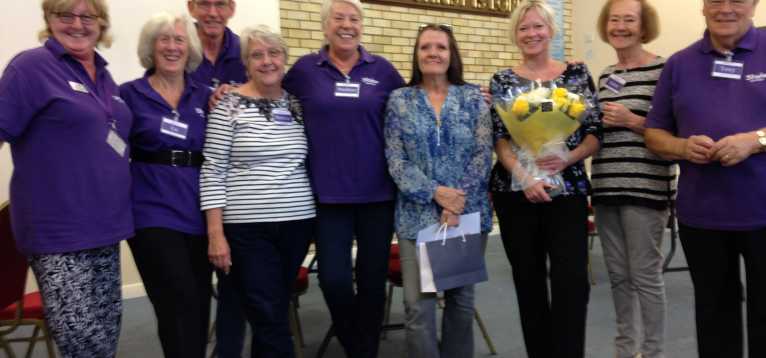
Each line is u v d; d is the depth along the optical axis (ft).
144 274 6.31
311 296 13.25
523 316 7.11
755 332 5.81
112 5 12.66
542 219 6.99
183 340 6.18
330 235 7.18
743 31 5.69
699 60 5.96
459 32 18.57
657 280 7.36
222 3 8.32
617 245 7.64
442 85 7.25
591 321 10.57
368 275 7.23
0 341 8.03
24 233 5.57
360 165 7.01
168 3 13.33
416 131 6.89
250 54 6.73
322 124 6.97
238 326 7.69
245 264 6.76
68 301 5.56
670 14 17.60
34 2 11.96
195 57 6.75
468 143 6.99
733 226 5.74
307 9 15.64
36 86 5.30
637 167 7.18
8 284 7.21
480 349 9.44
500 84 7.12
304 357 9.43
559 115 6.46
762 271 5.66
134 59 13.03
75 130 5.47
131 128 6.31
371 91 7.10
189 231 6.48
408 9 17.40
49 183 5.43
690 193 6.10
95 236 5.62
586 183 6.95
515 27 7.10
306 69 7.23
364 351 7.32
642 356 7.55
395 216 7.21
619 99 7.36
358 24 7.03
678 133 6.19
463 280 6.98
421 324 7.00
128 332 10.99
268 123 6.73
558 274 6.71
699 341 6.21
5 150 12.00
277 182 6.73
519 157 6.93
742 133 5.52
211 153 6.56
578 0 20.92
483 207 7.07
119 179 5.87
